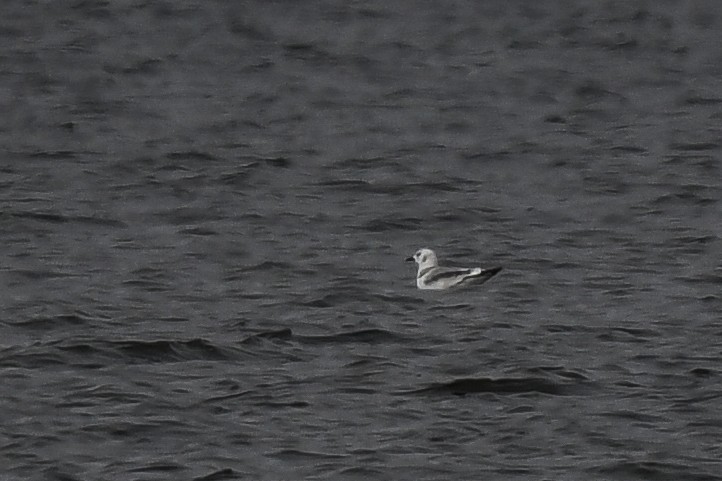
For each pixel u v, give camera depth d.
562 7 135.00
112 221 67.88
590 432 40.31
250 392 43.25
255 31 125.31
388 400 42.81
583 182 77.38
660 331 50.84
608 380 44.88
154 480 36.88
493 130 91.75
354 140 88.38
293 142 87.44
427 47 119.62
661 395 43.50
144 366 45.84
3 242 63.78
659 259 62.09
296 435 39.84
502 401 42.88
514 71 110.75
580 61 114.94
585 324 51.62
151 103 99.19
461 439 39.75
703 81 107.75
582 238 66.06
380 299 54.88
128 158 81.81
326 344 48.78
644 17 131.12
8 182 75.69
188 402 42.25
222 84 106.38
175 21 128.88
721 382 44.81
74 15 129.75
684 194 74.44
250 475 37.22
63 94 101.94
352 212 70.44
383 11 133.75
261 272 59.41
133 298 55.03
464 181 77.50
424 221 68.81
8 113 95.50
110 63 112.69
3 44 118.69
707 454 38.84
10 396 42.53
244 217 69.00
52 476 37.06
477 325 51.12
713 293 56.53
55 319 51.25
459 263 61.75
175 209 70.44
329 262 61.00
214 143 86.75
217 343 48.16
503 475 37.38
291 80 107.75
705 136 89.44
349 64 113.25
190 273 59.00
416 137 89.50
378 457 38.38
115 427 40.22
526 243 65.00
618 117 95.88
